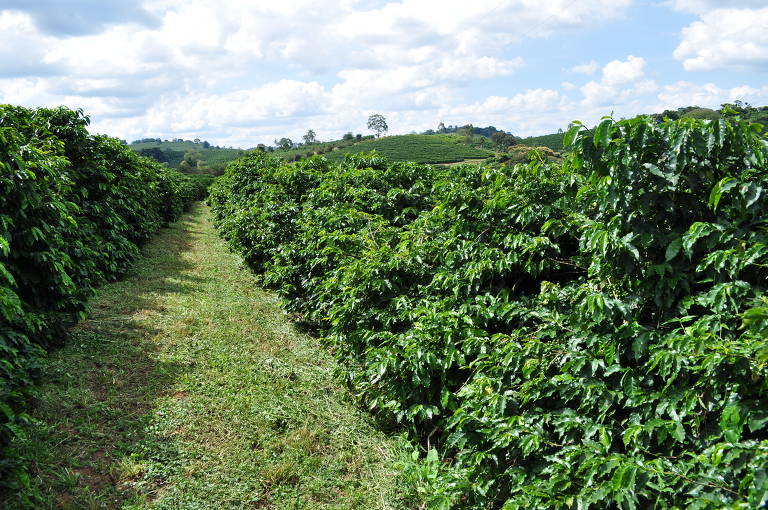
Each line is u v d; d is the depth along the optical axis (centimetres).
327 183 808
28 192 425
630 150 260
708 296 235
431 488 334
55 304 476
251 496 313
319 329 680
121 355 489
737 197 241
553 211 390
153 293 746
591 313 278
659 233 263
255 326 652
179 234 1580
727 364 209
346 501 321
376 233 579
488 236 435
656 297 260
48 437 338
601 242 268
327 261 607
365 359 487
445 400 355
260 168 1466
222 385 459
